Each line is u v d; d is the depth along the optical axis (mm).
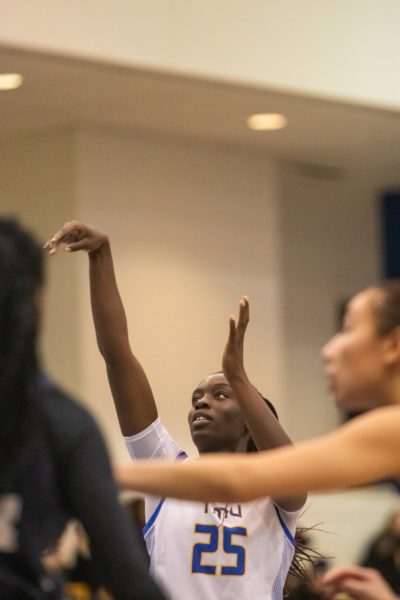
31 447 3760
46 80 13688
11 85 13891
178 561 6434
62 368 15734
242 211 17734
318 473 4102
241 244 17672
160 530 6547
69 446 3863
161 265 16688
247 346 17656
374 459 4145
